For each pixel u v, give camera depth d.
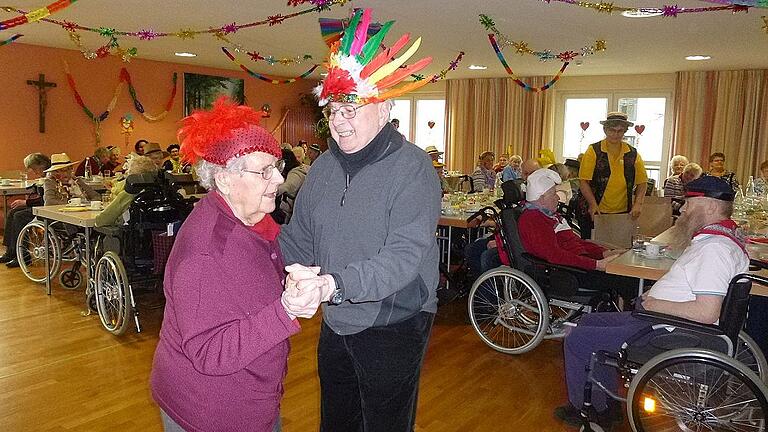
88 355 3.31
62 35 6.33
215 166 1.25
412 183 1.50
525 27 5.14
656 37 5.46
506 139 9.39
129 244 3.65
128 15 5.00
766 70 7.55
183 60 8.25
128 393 2.82
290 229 1.76
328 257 1.59
